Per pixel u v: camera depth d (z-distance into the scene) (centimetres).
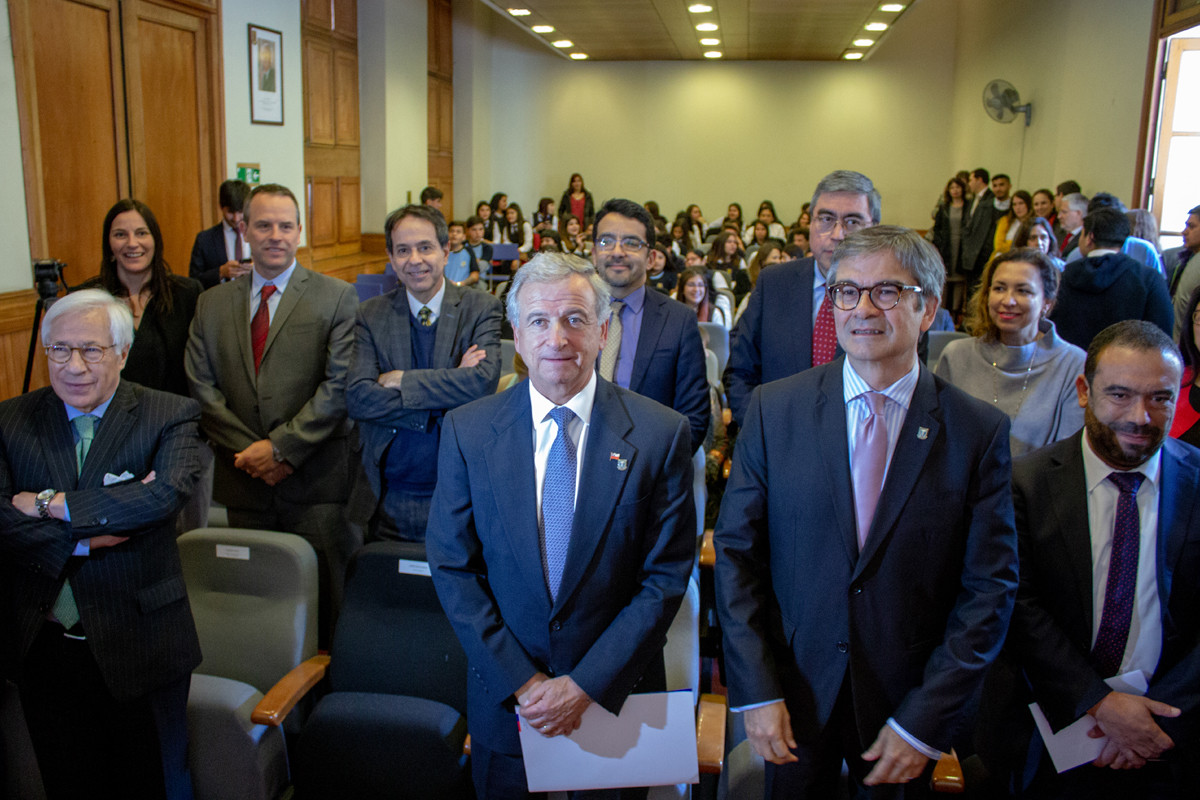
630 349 241
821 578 146
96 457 181
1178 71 595
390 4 855
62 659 183
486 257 855
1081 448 162
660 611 152
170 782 191
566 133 1343
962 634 140
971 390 225
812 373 155
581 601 152
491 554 156
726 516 158
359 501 248
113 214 272
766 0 845
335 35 791
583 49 1202
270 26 645
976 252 878
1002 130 994
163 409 189
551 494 154
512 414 157
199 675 204
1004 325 215
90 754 189
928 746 137
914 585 143
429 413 238
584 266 153
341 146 816
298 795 198
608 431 154
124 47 488
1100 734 153
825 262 216
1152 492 157
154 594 185
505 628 155
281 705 194
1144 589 156
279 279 270
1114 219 348
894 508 142
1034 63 884
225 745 196
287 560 216
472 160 1202
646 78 1318
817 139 1302
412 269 244
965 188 934
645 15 937
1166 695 151
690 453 160
